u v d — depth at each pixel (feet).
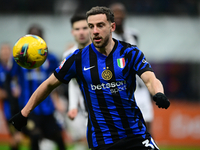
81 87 43.09
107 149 41.29
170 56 176.65
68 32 189.78
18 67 77.87
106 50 41.37
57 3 207.82
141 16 199.93
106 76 41.01
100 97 41.42
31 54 41.86
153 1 205.46
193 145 130.31
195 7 205.36
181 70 192.85
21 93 78.38
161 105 34.96
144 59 41.14
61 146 79.20
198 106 133.08
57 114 80.69
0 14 203.41
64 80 42.47
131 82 41.70
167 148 119.03
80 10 205.98
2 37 186.19
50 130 77.56
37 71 77.66
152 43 182.70
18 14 203.10
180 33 189.37
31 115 75.46
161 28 192.13
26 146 117.91
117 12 72.74
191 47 180.24
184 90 192.85
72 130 94.68
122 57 41.34
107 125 41.57
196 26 194.90
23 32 189.98
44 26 194.08
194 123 132.05
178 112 132.98
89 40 65.67
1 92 95.40
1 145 120.67
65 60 42.42
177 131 132.36
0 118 131.03
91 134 43.01
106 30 40.40
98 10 40.19
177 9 203.82
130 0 205.98
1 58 101.04
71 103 66.13
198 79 191.11
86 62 41.86
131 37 75.41
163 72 194.18
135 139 41.37
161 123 133.39
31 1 206.18
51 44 180.45
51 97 78.38
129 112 41.45
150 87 38.60
